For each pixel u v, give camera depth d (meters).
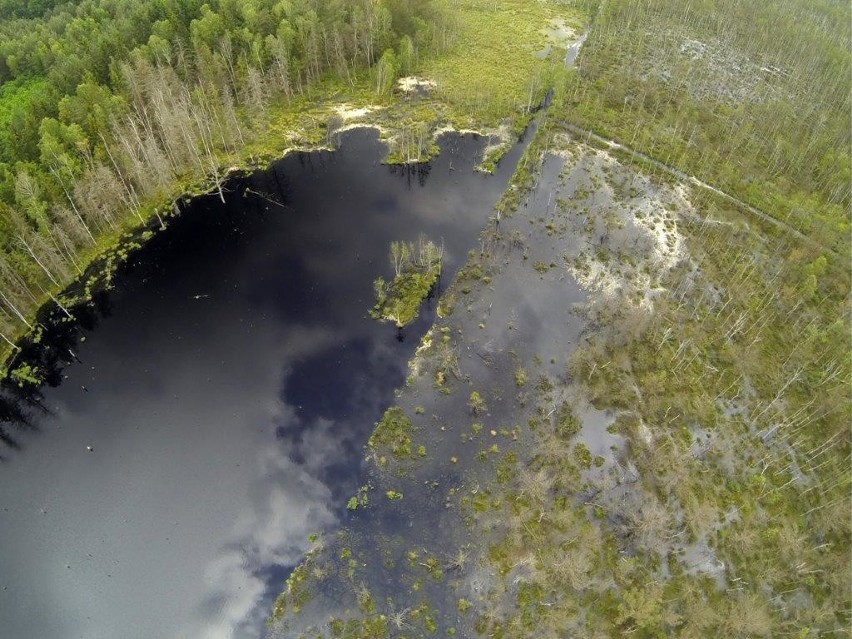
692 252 82.38
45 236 71.94
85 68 90.25
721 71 124.81
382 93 108.81
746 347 70.31
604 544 53.19
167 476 58.59
